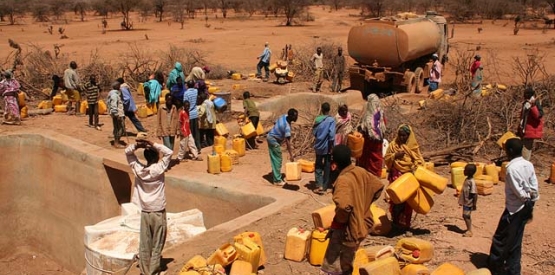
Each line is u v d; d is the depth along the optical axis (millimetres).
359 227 6922
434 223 9969
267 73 26812
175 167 13617
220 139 14625
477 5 68125
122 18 78375
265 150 15375
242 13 85562
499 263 7941
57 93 21672
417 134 15102
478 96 16984
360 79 23562
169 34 53812
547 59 32719
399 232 9508
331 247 7242
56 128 17250
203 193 12336
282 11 81688
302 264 8703
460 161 13633
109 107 15117
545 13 73062
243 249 8141
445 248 8883
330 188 11836
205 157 14375
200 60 29344
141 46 42656
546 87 18391
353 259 7281
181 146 13836
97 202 14461
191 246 9188
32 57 25156
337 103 21297
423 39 22797
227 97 18641
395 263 7219
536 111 12117
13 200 16328
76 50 40125
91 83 17109
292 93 22562
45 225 16453
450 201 11125
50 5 83875
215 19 75250
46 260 16391
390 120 15383
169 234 10062
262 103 20469
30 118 18703
